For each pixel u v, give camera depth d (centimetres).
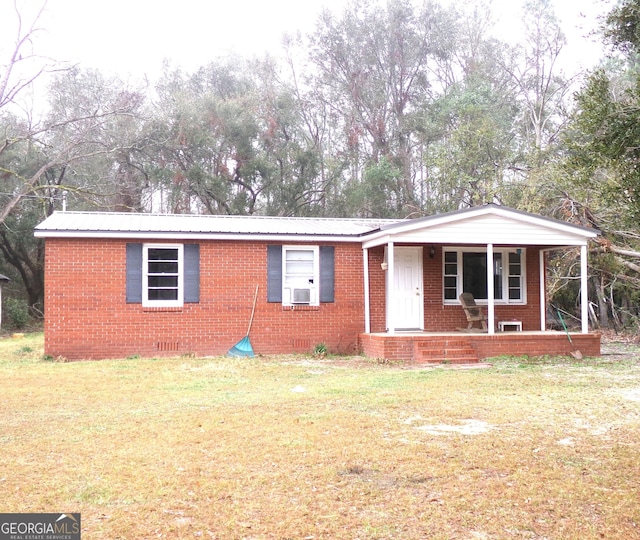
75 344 1636
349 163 4069
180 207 3709
